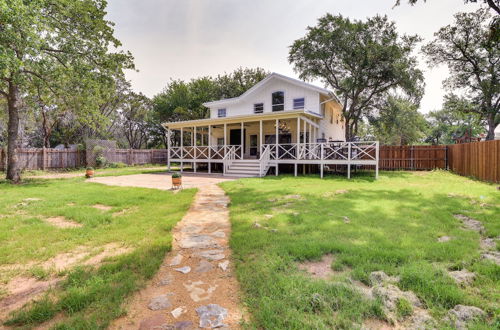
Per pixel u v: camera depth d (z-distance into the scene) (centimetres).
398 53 1373
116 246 356
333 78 1733
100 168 1995
